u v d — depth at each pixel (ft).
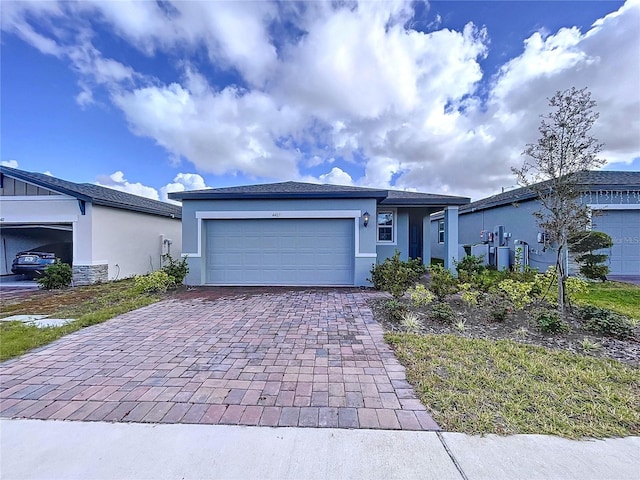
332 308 22.88
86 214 36.55
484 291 23.91
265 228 33.81
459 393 10.34
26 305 25.08
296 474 7.04
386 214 41.73
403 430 8.49
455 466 7.24
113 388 10.82
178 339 16.08
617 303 23.58
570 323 17.94
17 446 7.95
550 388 10.64
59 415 9.23
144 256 45.93
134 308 23.02
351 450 7.75
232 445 7.95
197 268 33.30
